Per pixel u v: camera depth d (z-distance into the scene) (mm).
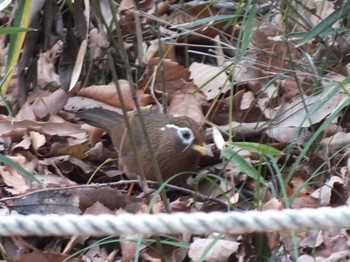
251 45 10258
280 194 8227
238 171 8703
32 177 7809
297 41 10250
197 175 8562
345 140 8945
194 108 9797
